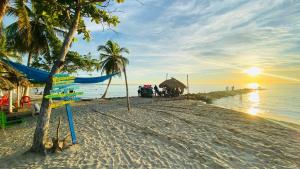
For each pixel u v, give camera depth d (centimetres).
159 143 958
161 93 4066
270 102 4338
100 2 891
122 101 3122
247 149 890
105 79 1184
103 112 1928
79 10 888
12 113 1769
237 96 6819
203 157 786
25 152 805
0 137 1089
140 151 848
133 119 1555
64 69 3131
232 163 739
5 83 1212
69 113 923
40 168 680
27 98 2358
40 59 2889
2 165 706
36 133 808
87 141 972
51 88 805
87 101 3238
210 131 1195
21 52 2389
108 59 3869
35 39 2264
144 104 2681
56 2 892
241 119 1655
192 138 1041
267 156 812
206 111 2069
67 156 782
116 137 1049
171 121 1483
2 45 1909
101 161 741
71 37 874
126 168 686
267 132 1219
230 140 1017
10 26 2119
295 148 917
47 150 814
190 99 3609
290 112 2742
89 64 3331
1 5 762
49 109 823
